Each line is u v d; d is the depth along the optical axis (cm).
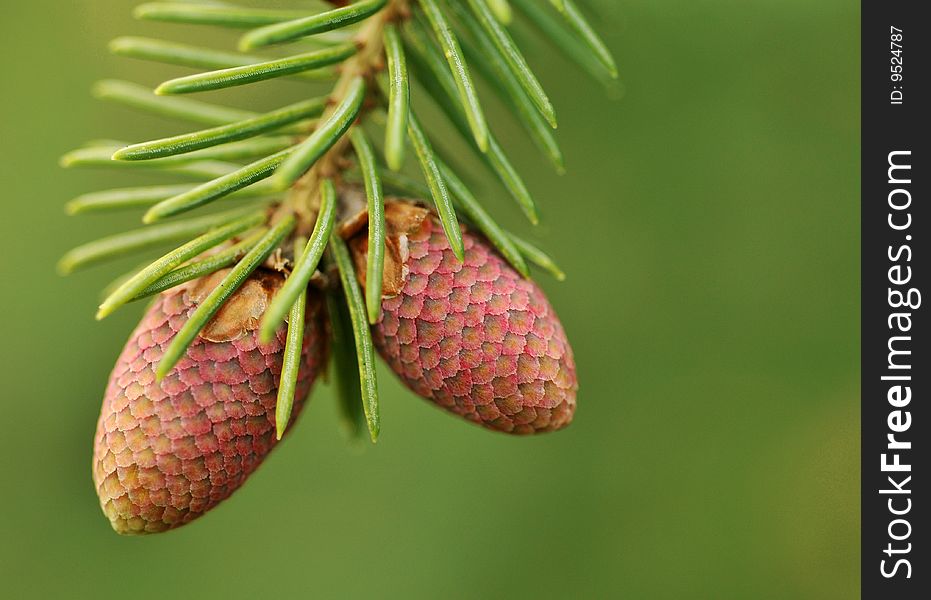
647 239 26
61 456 30
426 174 20
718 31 25
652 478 28
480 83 25
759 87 25
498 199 26
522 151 26
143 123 29
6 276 30
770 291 26
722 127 26
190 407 20
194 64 22
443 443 29
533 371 20
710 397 27
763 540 28
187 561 30
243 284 20
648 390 27
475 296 20
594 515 28
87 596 30
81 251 21
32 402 30
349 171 21
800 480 27
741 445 27
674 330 27
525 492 29
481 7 20
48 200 29
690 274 26
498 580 29
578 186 26
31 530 30
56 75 28
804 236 26
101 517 30
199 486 20
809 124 25
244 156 21
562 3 20
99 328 30
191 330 19
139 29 28
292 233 21
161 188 21
